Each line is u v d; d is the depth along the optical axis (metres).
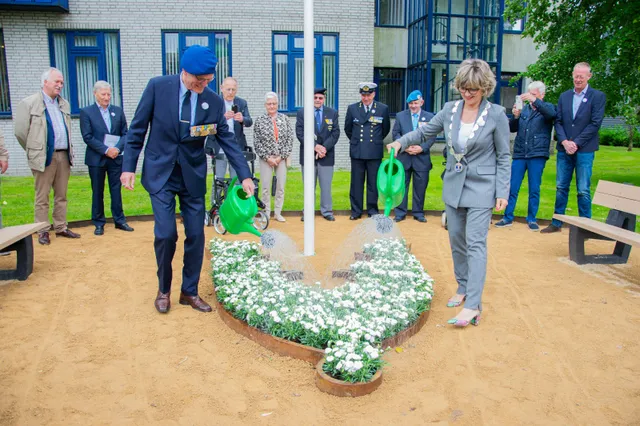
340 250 5.94
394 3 18.77
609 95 12.31
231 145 4.37
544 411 2.97
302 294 4.03
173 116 4.02
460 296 4.59
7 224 7.84
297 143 15.59
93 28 14.18
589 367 3.49
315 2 14.98
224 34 14.77
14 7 13.57
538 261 6.01
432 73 17.64
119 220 7.58
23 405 2.98
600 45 12.20
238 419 2.87
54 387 3.19
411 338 3.88
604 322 4.24
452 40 17.48
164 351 3.67
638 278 5.42
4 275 5.23
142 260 5.96
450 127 4.13
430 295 4.34
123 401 3.04
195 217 4.29
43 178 6.56
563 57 12.45
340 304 3.88
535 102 7.18
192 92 4.08
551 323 4.21
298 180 13.10
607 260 5.95
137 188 11.73
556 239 7.07
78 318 4.27
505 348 3.75
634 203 5.52
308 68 5.50
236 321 3.95
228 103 7.70
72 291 4.91
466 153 4.05
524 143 7.58
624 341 3.88
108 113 7.22
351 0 15.10
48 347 3.74
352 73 15.41
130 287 5.03
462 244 4.42
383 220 5.12
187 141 4.11
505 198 4.00
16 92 14.23
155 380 3.28
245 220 4.49
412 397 3.08
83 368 3.43
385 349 3.63
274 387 3.18
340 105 15.51
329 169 8.21
